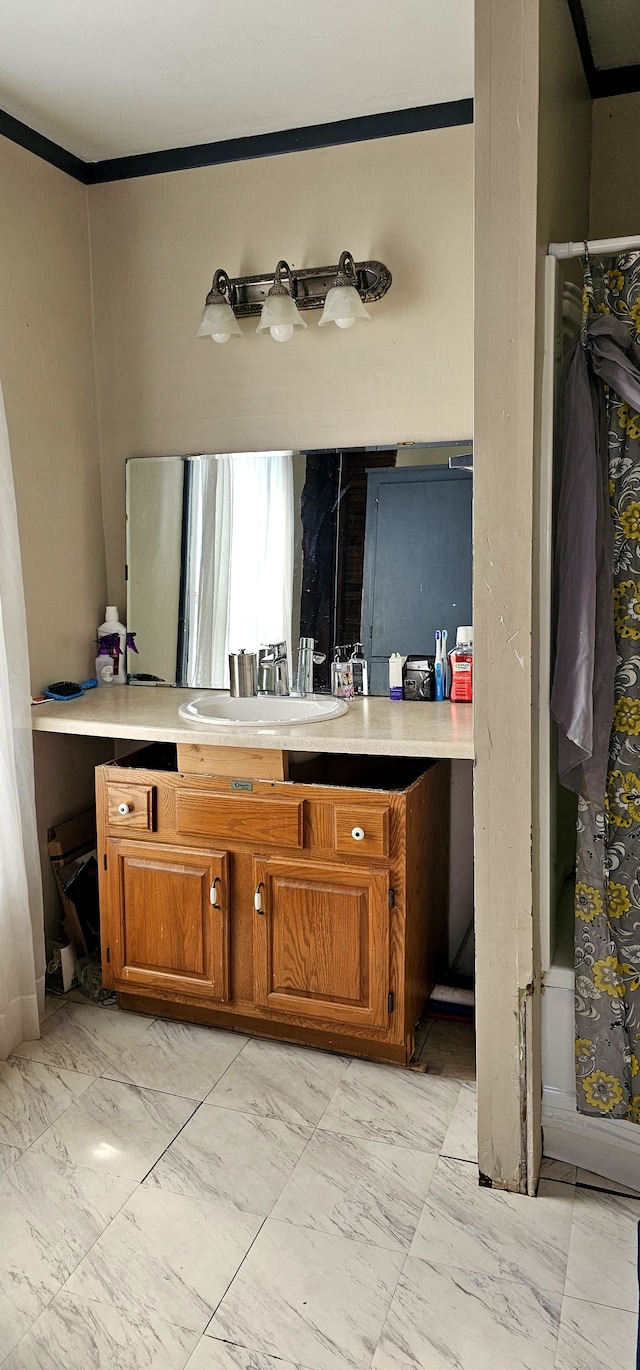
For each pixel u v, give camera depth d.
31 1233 1.92
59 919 3.11
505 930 2.00
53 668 3.06
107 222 3.15
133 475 3.23
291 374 2.98
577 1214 1.98
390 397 2.88
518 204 1.80
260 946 2.55
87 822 3.21
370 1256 1.86
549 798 2.07
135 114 2.77
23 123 2.80
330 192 2.85
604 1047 2.04
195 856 2.59
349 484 2.95
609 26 2.36
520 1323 1.69
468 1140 2.21
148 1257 1.85
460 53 2.45
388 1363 1.61
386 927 2.39
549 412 1.92
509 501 1.89
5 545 2.56
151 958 2.71
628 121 2.64
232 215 2.98
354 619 2.97
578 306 2.34
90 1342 1.66
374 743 2.30
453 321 2.78
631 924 2.02
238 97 2.67
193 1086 2.44
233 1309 1.73
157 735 2.55
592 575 1.92
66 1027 2.75
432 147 2.72
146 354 3.17
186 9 2.21
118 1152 2.17
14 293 2.80
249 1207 1.99
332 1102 2.37
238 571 3.10
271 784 2.48
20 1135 2.23
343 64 2.49
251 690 2.93
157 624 3.23
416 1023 2.57
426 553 2.87
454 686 2.80
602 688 1.97
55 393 3.02
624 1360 1.61
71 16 2.23
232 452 3.10
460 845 2.95
